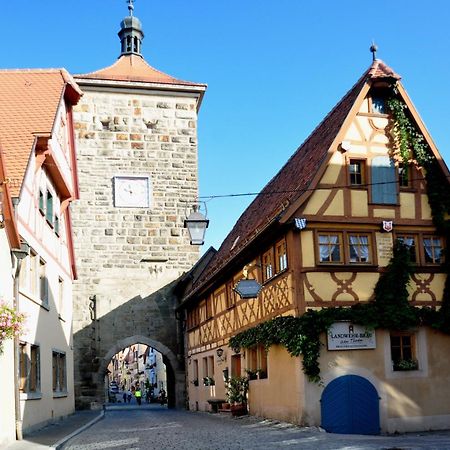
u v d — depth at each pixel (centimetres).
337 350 1631
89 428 1856
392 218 1747
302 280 1641
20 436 1452
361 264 1683
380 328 1670
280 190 2128
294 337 1609
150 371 7350
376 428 1623
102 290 3200
